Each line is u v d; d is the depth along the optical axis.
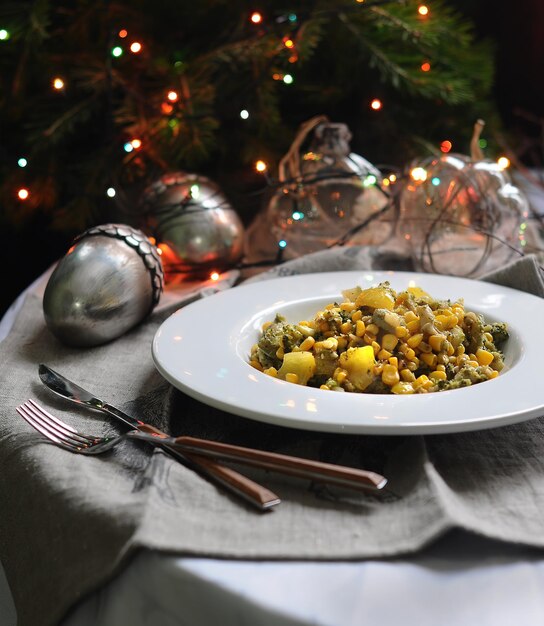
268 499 0.52
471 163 0.96
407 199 0.99
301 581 0.47
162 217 0.98
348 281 0.84
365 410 0.57
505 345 0.71
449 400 0.58
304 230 1.03
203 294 0.87
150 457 0.59
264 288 0.82
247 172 1.25
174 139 1.12
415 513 0.51
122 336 0.82
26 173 1.22
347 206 1.01
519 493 0.54
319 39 1.14
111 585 0.52
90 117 1.24
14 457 0.60
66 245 1.55
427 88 1.16
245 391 0.60
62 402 0.67
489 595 0.47
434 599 0.47
